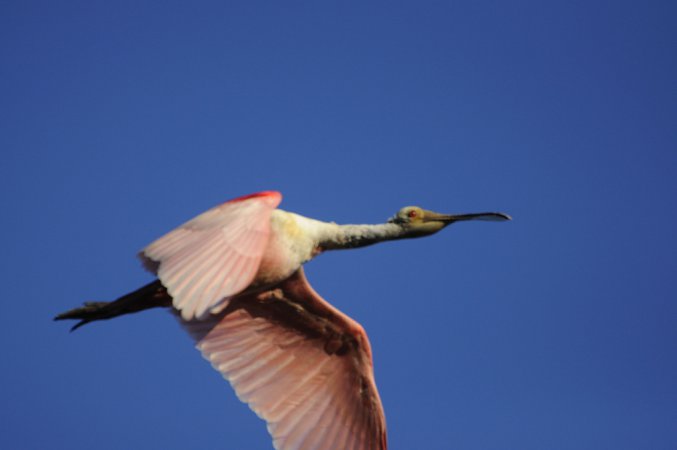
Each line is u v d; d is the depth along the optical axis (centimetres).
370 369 1441
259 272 1334
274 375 1417
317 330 1435
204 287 1062
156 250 1106
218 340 1396
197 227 1118
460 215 1459
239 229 1111
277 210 1360
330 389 1441
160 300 1334
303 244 1365
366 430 1444
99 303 1334
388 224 1443
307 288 1391
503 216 1441
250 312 1407
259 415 1392
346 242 1414
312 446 1405
